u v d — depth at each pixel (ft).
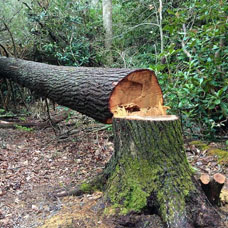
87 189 9.21
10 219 8.00
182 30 17.51
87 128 16.84
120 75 8.34
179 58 15.33
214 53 14.40
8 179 10.85
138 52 25.94
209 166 11.60
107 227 7.12
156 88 8.61
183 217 6.91
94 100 8.95
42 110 21.68
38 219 7.89
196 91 13.15
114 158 8.48
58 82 12.23
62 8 25.64
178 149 7.84
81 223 7.30
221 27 13.46
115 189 7.84
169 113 13.71
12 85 23.18
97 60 26.16
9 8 30.40
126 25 28.02
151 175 7.55
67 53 24.16
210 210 7.23
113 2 30.25
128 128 7.79
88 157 13.34
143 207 7.37
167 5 23.62
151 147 7.63
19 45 25.04
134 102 8.50
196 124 14.85
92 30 27.68
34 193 9.70
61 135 16.40
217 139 14.21
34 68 16.35
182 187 7.38
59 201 8.89
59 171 11.78
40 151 14.21
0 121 18.72
